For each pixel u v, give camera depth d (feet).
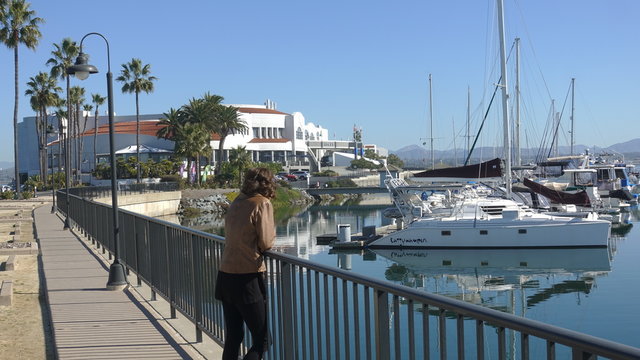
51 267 45.39
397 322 11.22
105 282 38.14
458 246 107.55
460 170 113.09
